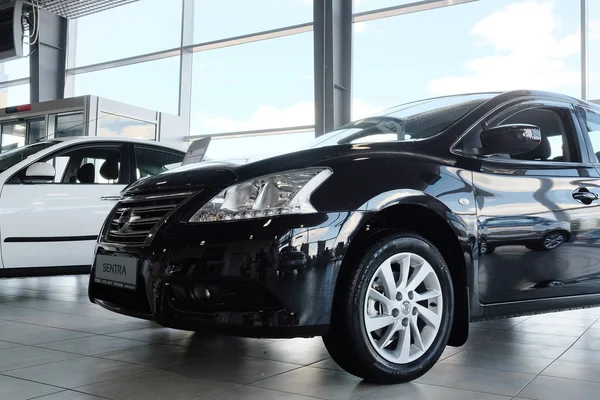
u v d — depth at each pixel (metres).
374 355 1.86
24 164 3.77
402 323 1.94
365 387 1.89
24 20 10.81
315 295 1.75
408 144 2.11
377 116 2.77
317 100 7.90
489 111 2.35
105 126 7.34
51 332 2.80
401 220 2.11
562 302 2.38
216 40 9.89
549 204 2.31
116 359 2.26
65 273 3.82
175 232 1.88
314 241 1.75
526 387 1.89
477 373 2.08
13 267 3.62
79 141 4.08
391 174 1.95
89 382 1.93
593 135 2.69
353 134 2.59
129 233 2.09
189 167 2.17
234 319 1.75
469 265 2.07
